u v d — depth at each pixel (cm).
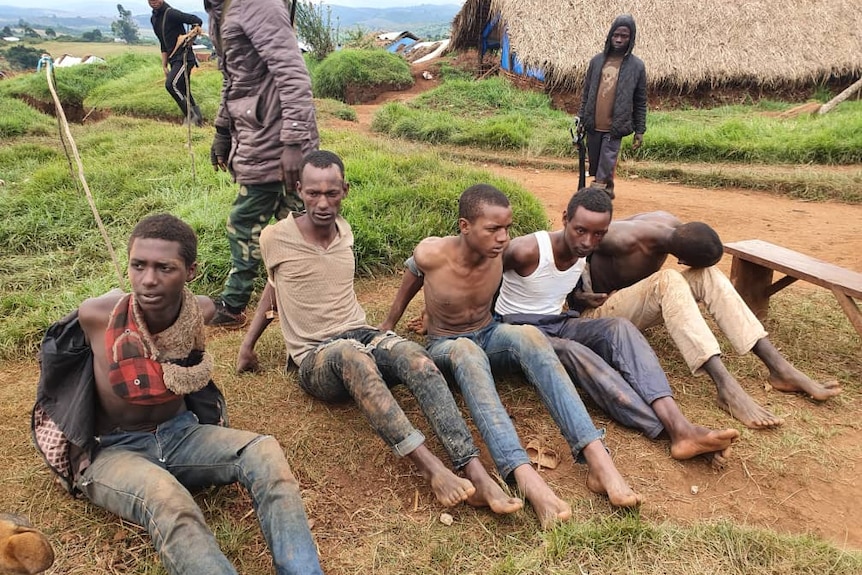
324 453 290
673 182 912
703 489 275
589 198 314
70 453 240
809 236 647
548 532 240
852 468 287
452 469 285
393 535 245
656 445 299
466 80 1744
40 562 174
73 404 232
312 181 307
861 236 643
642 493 270
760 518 260
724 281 344
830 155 961
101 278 466
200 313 247
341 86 1762
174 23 1052
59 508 254
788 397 338
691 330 323
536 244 336
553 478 278
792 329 412
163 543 204
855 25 1569
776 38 1522
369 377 266
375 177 670
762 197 827
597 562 228
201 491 264
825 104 1319
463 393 278
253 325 345
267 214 397
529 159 1040
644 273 373
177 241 225
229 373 354
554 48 1510
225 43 367
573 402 275
